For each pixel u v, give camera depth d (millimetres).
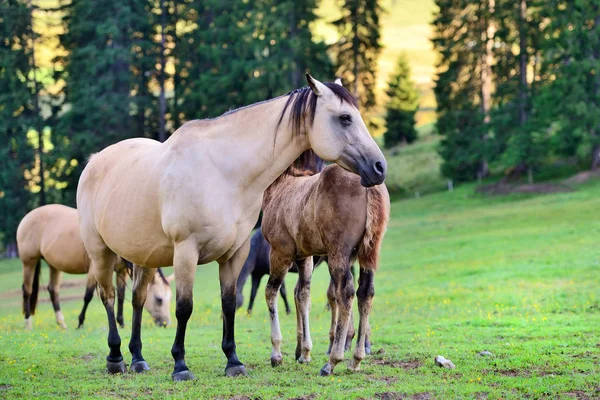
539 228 30125
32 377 7586
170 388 6762
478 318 12188
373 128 49531
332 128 6844
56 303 14562
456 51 52219
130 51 46875
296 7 46719
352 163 6824
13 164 45750
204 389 6684
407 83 70062
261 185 7172
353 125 6844
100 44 47188
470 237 30516
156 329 13828
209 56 48250
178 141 7184
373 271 7465
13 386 7137
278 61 45969
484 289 17219
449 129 53406
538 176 47750
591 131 45031
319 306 17484
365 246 7336
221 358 8883
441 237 32094
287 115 7039
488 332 10516
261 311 17844
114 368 7801
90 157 8547
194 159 6961
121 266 13031
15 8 45938
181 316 6992
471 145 51219
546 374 7203
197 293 22641
